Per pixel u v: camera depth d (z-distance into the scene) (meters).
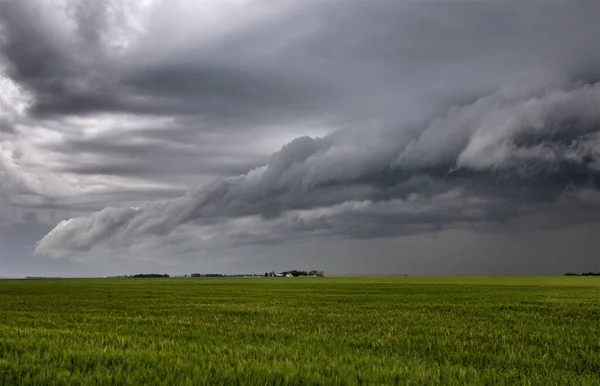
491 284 109.94
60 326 22.28
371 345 16.66
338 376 11.04
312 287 91.38
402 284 112.38
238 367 11.57
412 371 11.81
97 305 38.66
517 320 25.83
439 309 34.22
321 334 19.23
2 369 11.34
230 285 107.69
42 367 11.75
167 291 71.19
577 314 30.11
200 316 28.23
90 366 12.23
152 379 10.70
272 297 52.41
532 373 12.12
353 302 43.00
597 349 16.09
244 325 22.69
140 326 22.23
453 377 11.34
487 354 14.62
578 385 10.88
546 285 100.75
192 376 11.03
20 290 75.62
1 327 20.50
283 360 13.15
